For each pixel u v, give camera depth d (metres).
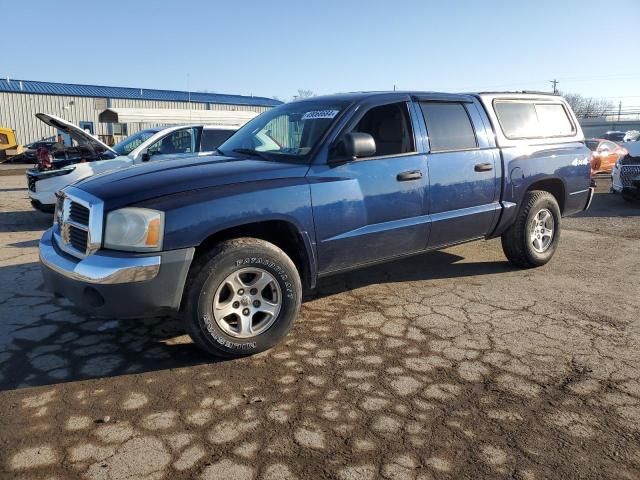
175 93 49.12
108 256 3.32
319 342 3.99
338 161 4.10
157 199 3.40
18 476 2.46
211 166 3.94
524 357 3.73
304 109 4.72
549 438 2.77
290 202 3.79
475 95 5.37
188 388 3.29
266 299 3.81
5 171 22.78
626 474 2.49
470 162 5.00
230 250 3.52
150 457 2.60
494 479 2.46
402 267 6.05
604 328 4.25
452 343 3.97
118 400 3.14
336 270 4.26
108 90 44.78
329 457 2.61
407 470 2.52
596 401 3.13
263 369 3.55
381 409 3.05
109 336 4.08
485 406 3.08
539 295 5.07
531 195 5.74
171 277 3.35
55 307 4.69
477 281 5.53
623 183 11.23
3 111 37.50
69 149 13.27
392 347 3.90
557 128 6.16
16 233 8.38
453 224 4.93
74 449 2.66
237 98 51.97
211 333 3.53
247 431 2.82
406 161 4.50
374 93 4.66
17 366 3.58
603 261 6.40
